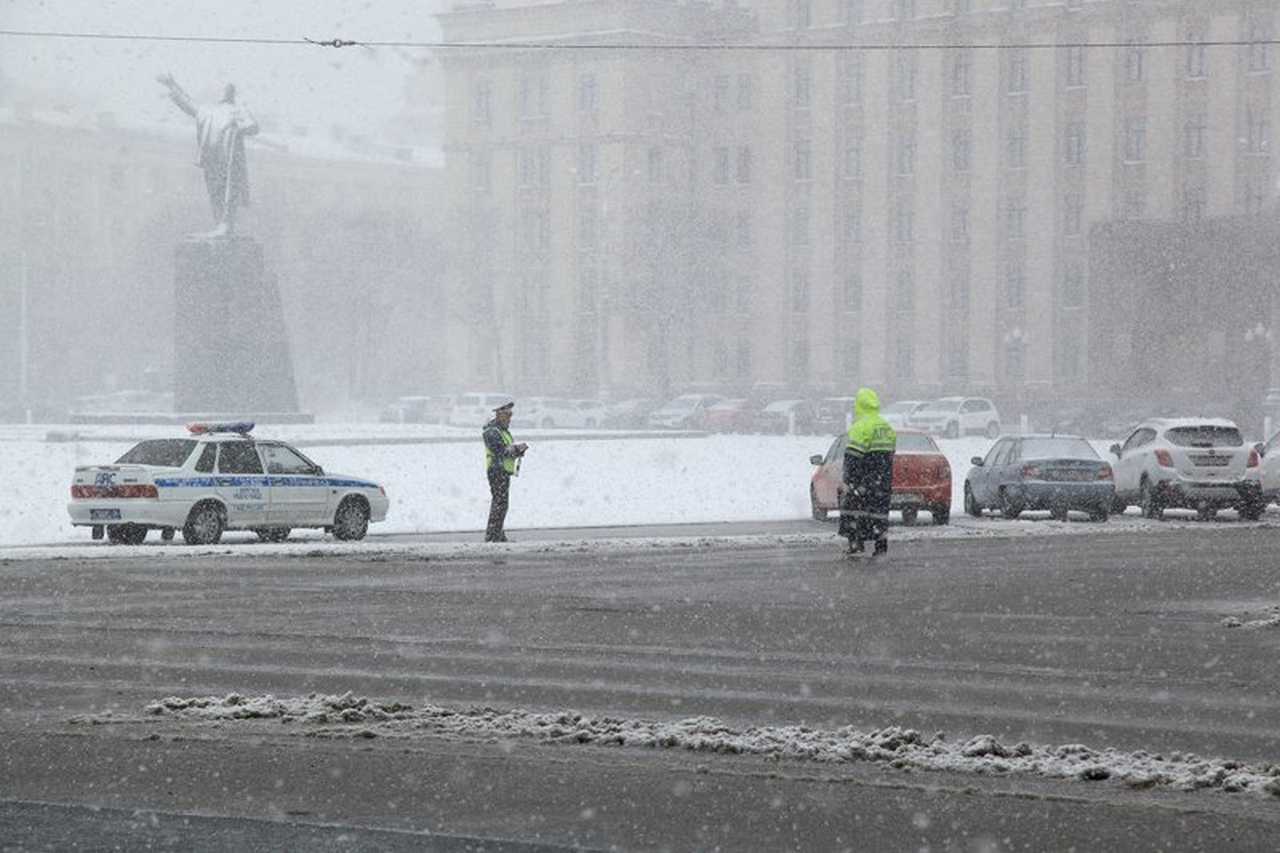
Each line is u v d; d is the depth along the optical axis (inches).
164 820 1013.2
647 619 2084.2
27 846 946.1
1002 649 1807.3
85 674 1624.0
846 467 3041.3
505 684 1561.3
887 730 1269.7
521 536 3609.7
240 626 2006.6
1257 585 2524.6
